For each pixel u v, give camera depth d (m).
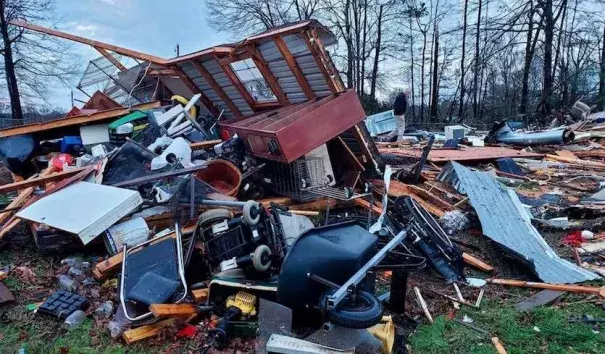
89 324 3.71
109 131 7.73
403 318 3.73
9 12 22.52
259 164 6.51
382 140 13.74
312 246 3.21
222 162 6.39
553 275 4.45
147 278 3.74
